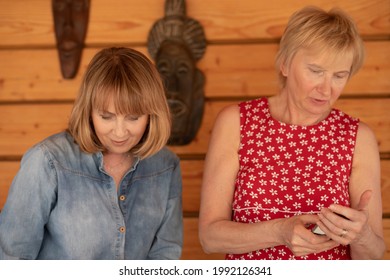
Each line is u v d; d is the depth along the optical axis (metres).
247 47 2.78
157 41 2.71
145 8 2.80
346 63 1.88
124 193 1.91
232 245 1.90
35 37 2.83
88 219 1.82
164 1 2.79
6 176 2.85
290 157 2.01
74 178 1.83
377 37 2.78
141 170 1.95
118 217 1.86
